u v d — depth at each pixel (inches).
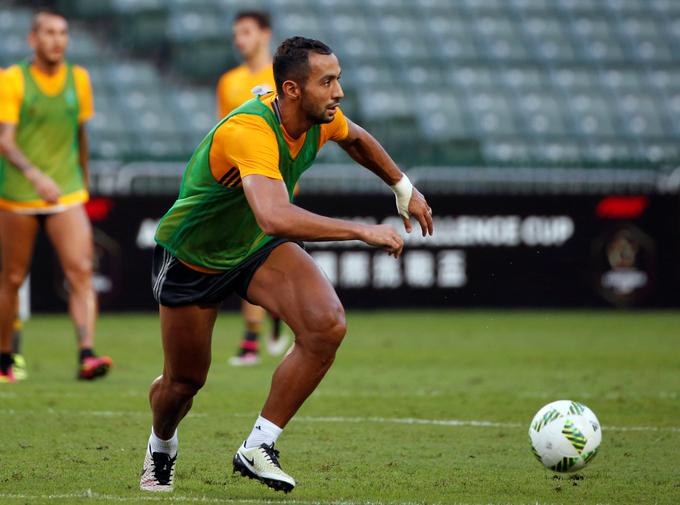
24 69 1268.5
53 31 1268.5
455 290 2546.8
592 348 1823.3
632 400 1189.1
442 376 1427.2
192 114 3238.2
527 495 688.4
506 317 2453.2
